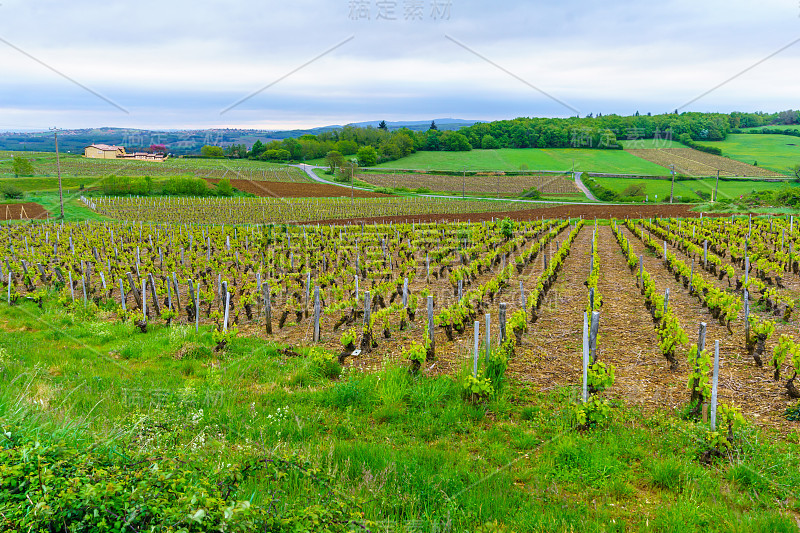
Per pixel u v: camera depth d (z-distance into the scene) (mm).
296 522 3613
